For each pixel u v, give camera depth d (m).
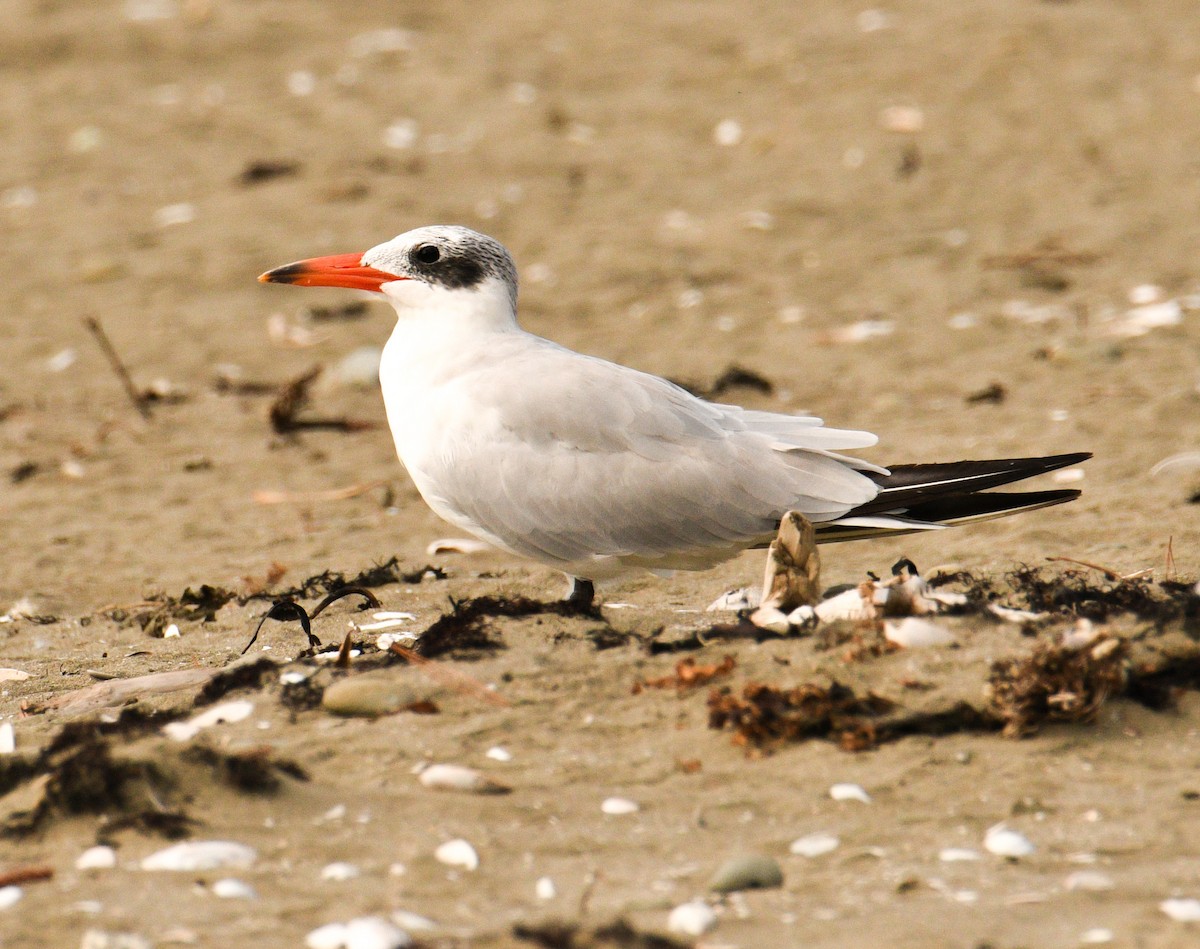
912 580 8.90
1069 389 15.82
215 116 27.72
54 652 10.63
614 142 25.84
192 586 12.12
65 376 18.17
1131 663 8.25
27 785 7.70
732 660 8.38
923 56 28.78
